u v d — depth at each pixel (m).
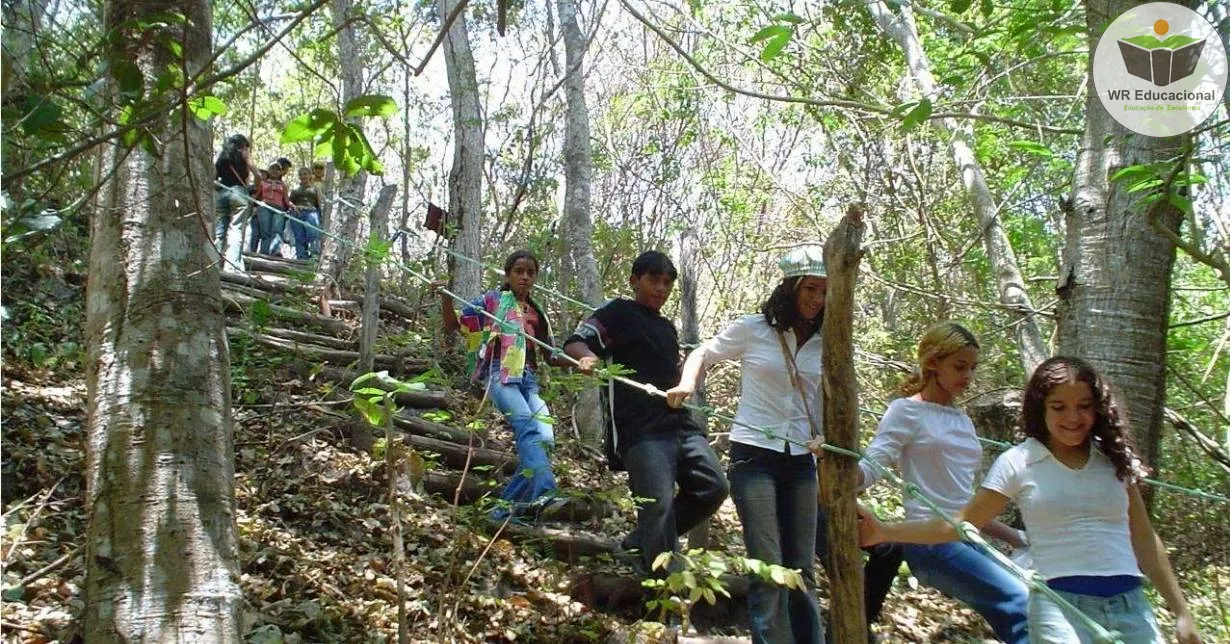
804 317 3.80
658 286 4.35
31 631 3.11
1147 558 2.93
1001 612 3.39
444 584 3.68
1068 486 2.85
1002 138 6.99
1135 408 3.61
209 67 2.22
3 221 2.18
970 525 2.77
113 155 3.29
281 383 6.13
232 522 3.00
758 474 3.75
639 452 4.14
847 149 9.17
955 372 3.61
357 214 8.85
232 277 8.05
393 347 7.32
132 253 3.19
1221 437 6.00
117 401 2.99
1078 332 3.79
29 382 5.53
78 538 3.90
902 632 4.64
